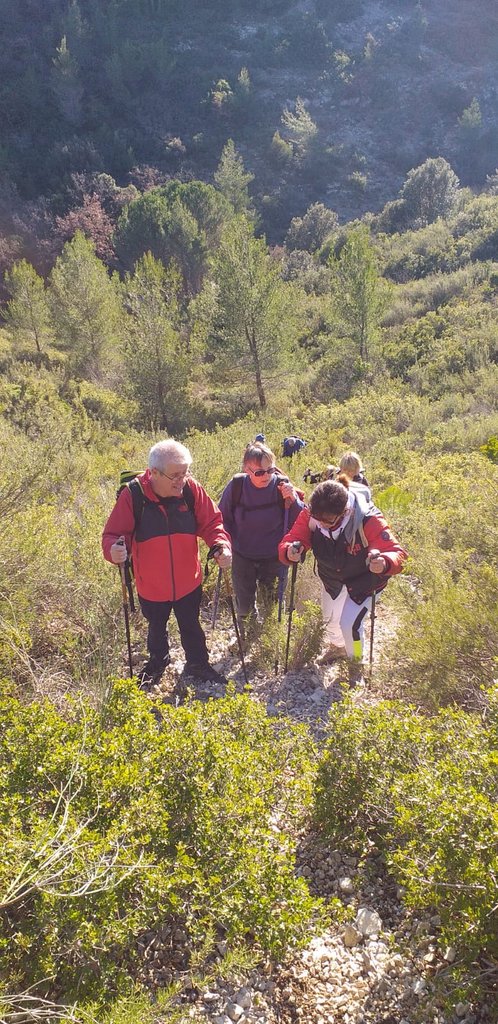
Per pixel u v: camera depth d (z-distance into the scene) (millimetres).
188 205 55094
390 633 4914
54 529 4777
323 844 2740
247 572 4781
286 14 115688
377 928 2406
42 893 1903
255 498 4652
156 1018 1914
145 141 87875
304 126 92375
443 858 2162
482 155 95438
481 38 112375
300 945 2115
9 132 80000
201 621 5070
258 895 2137
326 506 3764
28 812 2240
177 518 3914
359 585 4023
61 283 29516
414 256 40250
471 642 3619
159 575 3949
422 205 66812
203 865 2264
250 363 24156
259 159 91062
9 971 1871
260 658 4410
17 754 2449
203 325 26594
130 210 53469
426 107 103375
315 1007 2133
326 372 25547
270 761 2766
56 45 93875
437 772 2482
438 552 5086
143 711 2771
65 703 3236
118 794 2359
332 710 3070
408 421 17328
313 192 88562
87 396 24219
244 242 23453
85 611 4160
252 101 96875
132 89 93250
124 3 105938
